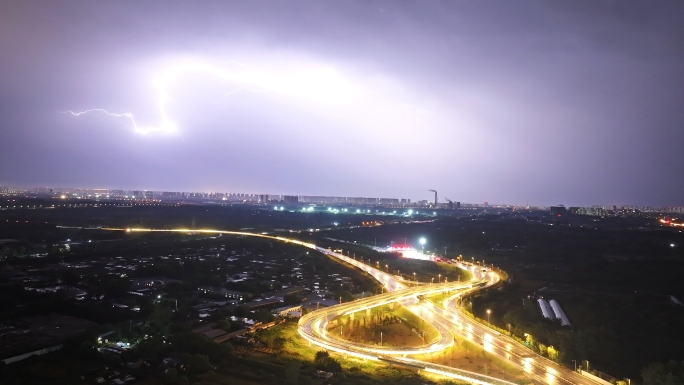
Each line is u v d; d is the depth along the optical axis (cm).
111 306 13888
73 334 11188
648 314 14925
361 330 12812
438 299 16312
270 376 9225
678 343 12625
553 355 10675
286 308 14588
